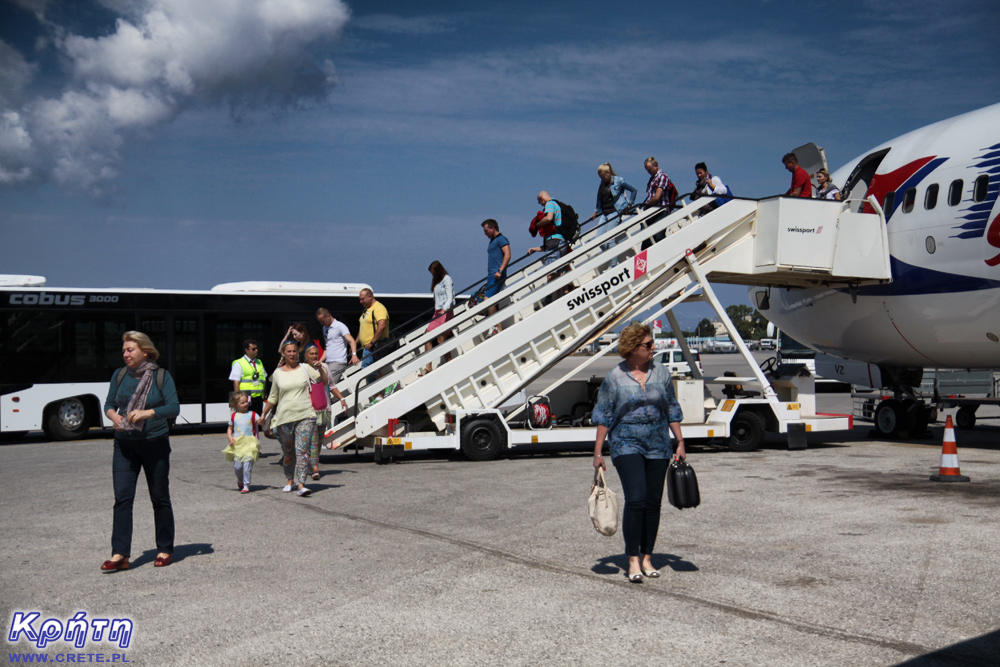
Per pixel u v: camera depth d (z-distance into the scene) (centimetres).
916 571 598
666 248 1310
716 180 1406
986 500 866
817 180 1462
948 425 1005
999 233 1186
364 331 1448
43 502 973
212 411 1889
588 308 1301
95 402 1811
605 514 589
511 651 461
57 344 1784
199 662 457
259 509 900
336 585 596
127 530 652
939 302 1298
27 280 1808
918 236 1313
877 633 474
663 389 588
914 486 964
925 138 1369
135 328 1839
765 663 434
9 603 570
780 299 1684
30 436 1981
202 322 1894
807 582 577
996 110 1272
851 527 745
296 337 1048
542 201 1443
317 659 457
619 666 436
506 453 1386
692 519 793
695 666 433
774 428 1362
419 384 1264
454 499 937
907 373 1611
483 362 1270
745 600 540
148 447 651
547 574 613
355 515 853
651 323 1323
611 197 1453
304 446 982
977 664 426
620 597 553
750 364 1353
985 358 1338
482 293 1411
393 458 1336
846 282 1416
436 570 630
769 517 797
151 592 589
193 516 867
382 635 491
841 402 2630
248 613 538
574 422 1409
